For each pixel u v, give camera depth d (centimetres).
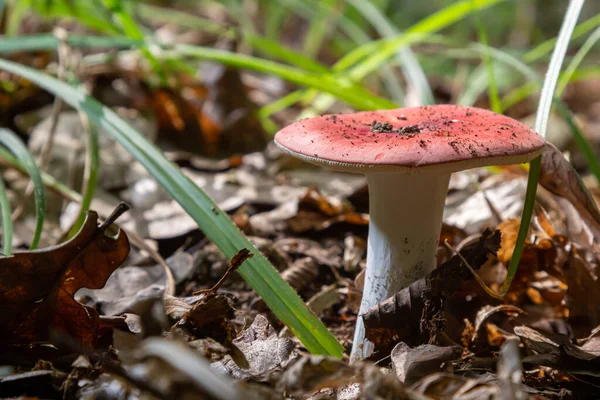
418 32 48
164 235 37
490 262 33
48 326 27
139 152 32
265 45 50
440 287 28
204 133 51
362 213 41
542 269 33
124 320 28
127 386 25
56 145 42
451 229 37
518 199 38
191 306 29
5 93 47
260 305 33
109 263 28
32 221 37
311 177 44
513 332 31
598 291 32
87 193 35
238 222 38
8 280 27
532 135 27
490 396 24
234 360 27
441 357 27
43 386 26
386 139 27
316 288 35
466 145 26
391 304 29
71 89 35
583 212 32
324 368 25
